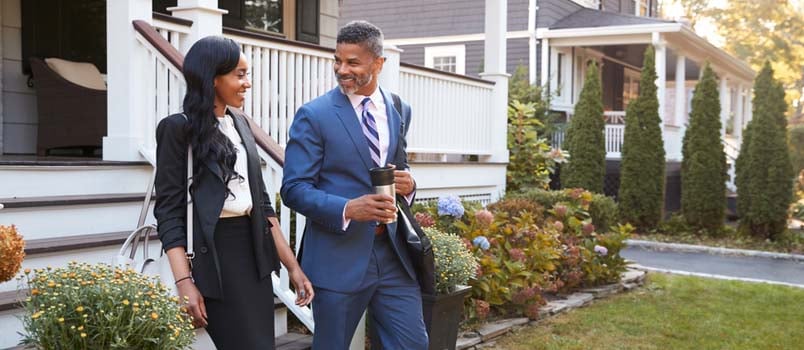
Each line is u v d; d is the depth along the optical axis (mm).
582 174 12188
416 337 2734
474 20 16703
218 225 2258
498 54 8469
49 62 6125
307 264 2689
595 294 6359
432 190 7316
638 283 7211
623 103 20141
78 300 2098
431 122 7312
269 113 5219
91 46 6660
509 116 9438
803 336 5223
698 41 14844
